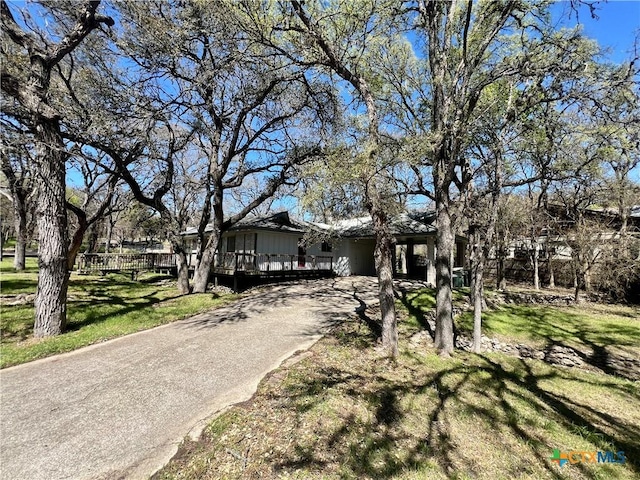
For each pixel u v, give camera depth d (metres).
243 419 3.60
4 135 6.38
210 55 9.37
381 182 7.04
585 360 6.73
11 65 6.49
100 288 13.11
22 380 4.63
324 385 4.54
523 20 6.82
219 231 13.09
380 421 3.73
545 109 7.11
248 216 20.56
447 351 6.39
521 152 8.09
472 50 7.22
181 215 18.75
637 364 6.46
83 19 7.03
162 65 9.08
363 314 9.15
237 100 11.25
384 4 6.34
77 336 6.56
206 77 8.51
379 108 10.75
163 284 15.69
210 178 13.20
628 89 5.70
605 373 6.17
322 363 5.39
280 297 11.81
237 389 4.38
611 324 9.28
